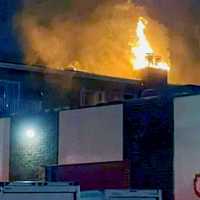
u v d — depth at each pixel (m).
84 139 41.38
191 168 34.88
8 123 47.28
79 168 41.47
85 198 23.81
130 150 38.47
